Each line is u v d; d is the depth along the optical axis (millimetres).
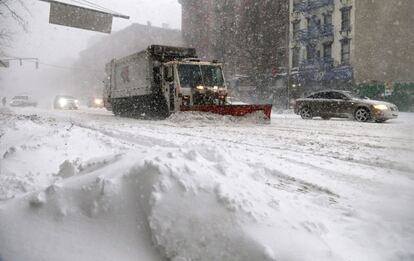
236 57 48281
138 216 2705
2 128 8977
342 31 34312
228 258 2420
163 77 18344
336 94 19016
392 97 30469
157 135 9781
